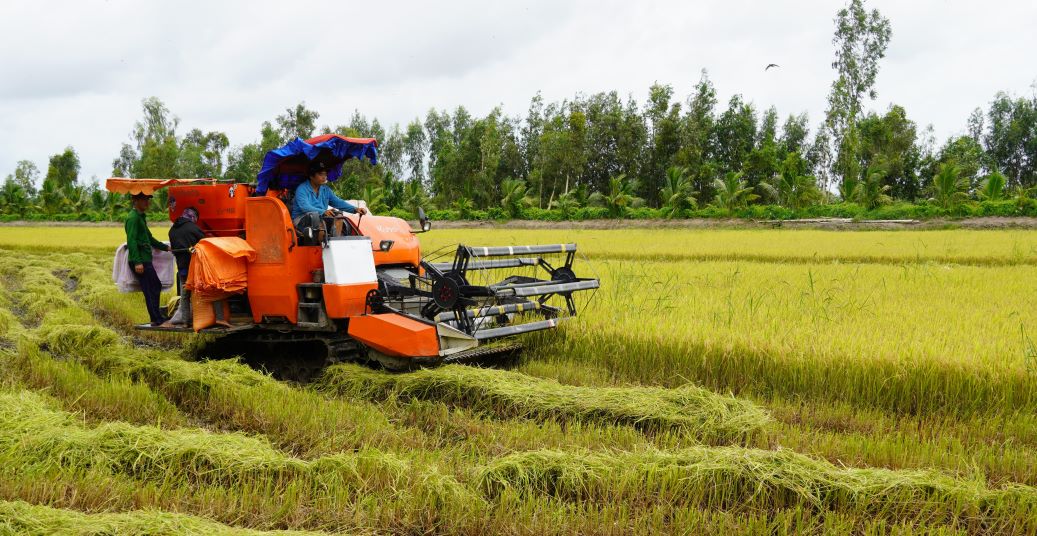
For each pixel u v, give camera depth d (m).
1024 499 4.19
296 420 5.63
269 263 7.25
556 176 53.66
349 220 7.78
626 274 13.14
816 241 24.52
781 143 61.75
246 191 7.71
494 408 6.20
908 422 6.06
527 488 4.40
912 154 52.12
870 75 55.72
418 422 5.89
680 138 52.34
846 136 49.31
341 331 7.32
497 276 12.38
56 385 6.70
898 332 7.68
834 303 9.73
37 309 11.70
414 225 42.62
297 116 59.91
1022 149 65.38
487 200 53.84
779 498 4.35
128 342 9.53
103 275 17.38
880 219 35.06
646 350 7.59
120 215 56.69
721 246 23.05
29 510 3.85
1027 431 5.65
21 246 28.47
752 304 9.49
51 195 60.91
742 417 5.65
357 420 5.71
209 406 6.18
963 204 34.56
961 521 4.15
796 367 6.82
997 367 6.25
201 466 4.68
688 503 4.37
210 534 3.67
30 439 4.86
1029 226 30.16
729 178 40.38
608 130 55.94
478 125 58.53
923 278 12.73
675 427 5.66
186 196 7.81
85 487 4.36
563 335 8.28
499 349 7.62
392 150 81.38
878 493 4.30
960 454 5.10
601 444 5.28
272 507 4.18
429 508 4.20
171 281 8.93
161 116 86.94
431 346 6.63
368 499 4.25
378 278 7.47
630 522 4.05
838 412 6.26
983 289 11.19
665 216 41.44
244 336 7.68
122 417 5.93
